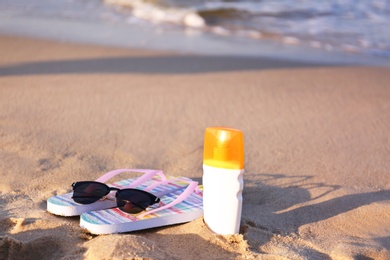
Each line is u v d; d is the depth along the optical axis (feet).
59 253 3.83
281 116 6.59
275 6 15.75
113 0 16.71
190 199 4.36
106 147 5.57
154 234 4.04
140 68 8.83
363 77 8.92
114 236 3.85
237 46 11.45
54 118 6.15
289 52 11.00
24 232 3.99
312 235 4.20
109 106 6.61
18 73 8.06
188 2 16.05
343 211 4.55
